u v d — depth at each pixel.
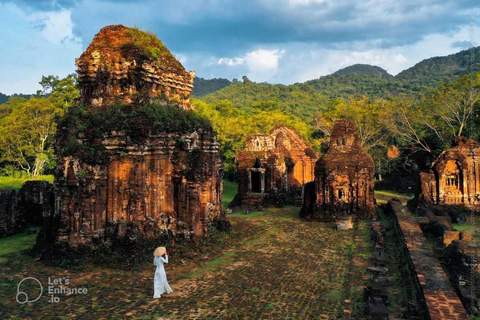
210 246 22.11
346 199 33.12
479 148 36.16
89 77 21.31
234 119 63.72
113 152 19.50
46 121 51.91
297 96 145.50
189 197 21.72
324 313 13.39
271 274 17.64
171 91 23.91
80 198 19.02
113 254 18.53
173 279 16.88
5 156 52.91
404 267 18.20
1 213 25.27
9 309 13.70
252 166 41.94
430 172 36.84
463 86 50.50
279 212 36.72
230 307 13.88
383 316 12.49
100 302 14.30
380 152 65.44
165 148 21.02
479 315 13.33
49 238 20.61
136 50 21.38
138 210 19.22
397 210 30.20
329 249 22.33
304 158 46.91
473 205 35.09
